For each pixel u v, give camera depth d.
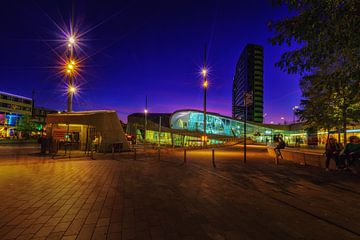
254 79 124.25
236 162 13.63
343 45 4.52
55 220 4.11
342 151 9.73
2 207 4.83
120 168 10.79
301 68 5.21
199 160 14.78
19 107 83.19
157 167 11.24
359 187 6.89
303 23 4.55
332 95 12.34
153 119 70.88
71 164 12.09
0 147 27.16
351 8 3.95
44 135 19.64
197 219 4.21
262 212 4.64
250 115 122.31
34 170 9.88
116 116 22.31
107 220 4.12
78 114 20.30
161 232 3.63
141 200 5.41
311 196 5.89
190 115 64.69
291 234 3.60
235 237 3.47
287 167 11.36
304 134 56.12
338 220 4.22
